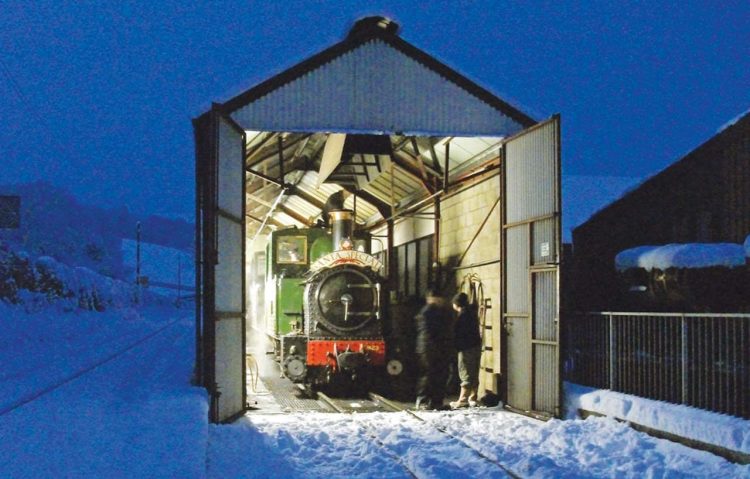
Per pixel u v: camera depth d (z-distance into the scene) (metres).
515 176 12.66
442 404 13.31
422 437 10.05
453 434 10.27
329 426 10.84
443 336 13.49
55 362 18.72
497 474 7.98
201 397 10.56
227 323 11.46
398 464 8.48
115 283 62.56
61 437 8.37
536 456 8.53
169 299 90.25
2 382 14.04
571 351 12.71
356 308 15.41
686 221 13.56
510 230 12.80
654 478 7.71
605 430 9.98
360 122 12.55
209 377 10.77
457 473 7.93
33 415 9.86
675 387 10.10
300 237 18.80
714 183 13.16
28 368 17.00
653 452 8.70
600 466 8.41
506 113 12.95
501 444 9.61
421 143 15.56
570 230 14.48
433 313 13.35
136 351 23.05
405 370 16.80
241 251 12.36
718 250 11.65
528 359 12.05
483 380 14.58
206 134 12.16
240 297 12.28
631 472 8.00
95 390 12.61
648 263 12.44
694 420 8.73
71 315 36.47
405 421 11.38
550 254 11.52
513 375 12.55
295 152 17.61
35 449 7.76
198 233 12.16
